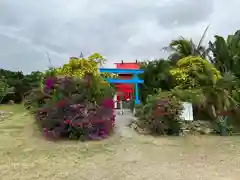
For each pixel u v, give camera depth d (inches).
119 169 265.7
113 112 444.5
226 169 267.9
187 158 311.9
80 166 276.4
